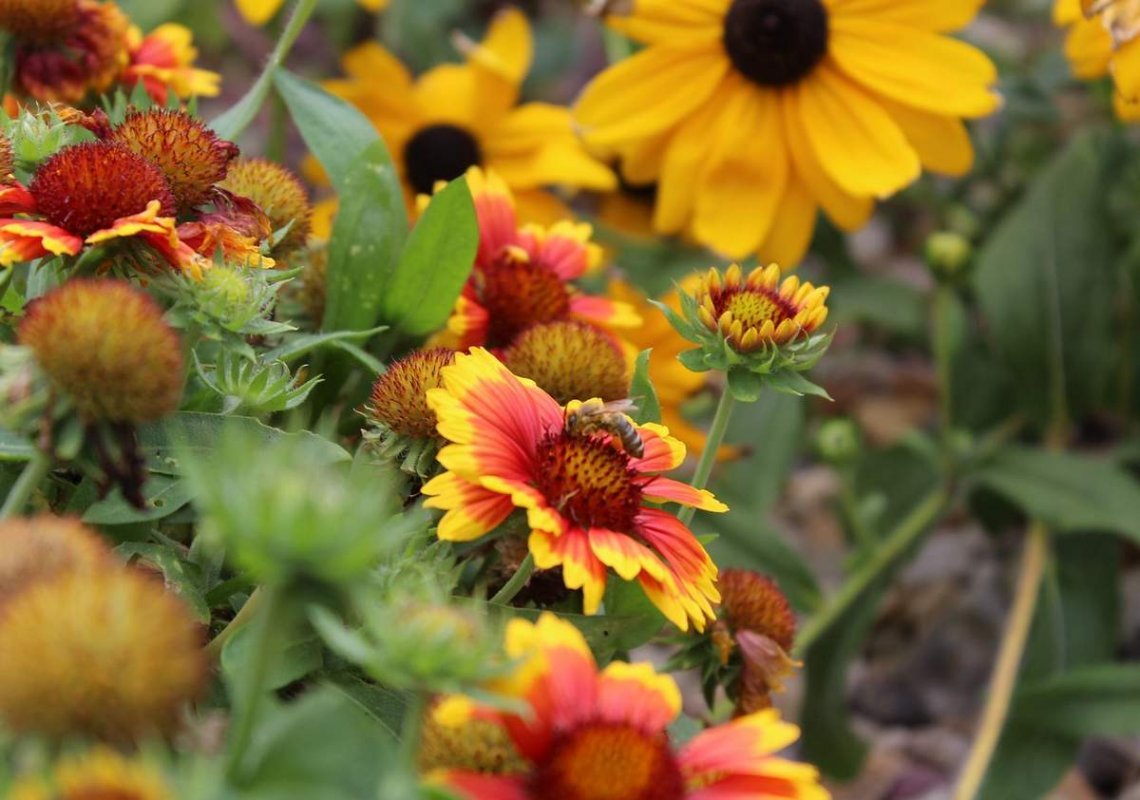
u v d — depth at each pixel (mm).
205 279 489
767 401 738
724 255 681
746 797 451
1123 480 720
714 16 687
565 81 1083
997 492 793
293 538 407
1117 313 840
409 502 521
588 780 446
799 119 685
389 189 572
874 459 817
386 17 992
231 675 468
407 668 422
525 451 500
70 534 441
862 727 778
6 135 516
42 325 448
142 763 416
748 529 692
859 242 1094
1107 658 728
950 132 677
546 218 739
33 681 409
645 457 512
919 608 838
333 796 422
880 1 676
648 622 520
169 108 539
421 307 569
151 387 449
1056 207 769
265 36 1056
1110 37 647
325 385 562
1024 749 685
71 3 569
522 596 531
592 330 557
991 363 846
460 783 443
